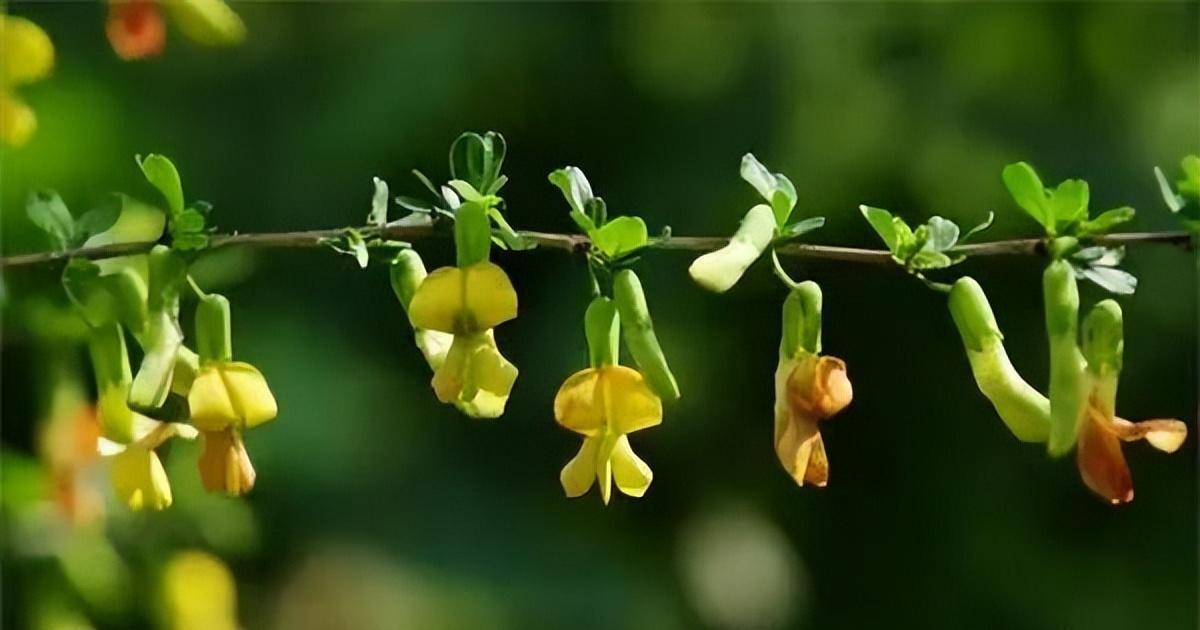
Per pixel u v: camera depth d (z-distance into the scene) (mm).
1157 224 1006
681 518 1022
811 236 978
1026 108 1017
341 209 963
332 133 973
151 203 934
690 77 989
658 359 523
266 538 912
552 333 960
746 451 1027
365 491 934
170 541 669
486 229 523
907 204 985
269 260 942
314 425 918
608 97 988
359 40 996
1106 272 523
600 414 522
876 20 1002
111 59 974
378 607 913
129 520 662
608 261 528
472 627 925
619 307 524
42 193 553
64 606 652
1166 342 1020
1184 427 519
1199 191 525
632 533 1019
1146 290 1007
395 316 975
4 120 565
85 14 969
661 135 987
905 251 528
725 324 998
